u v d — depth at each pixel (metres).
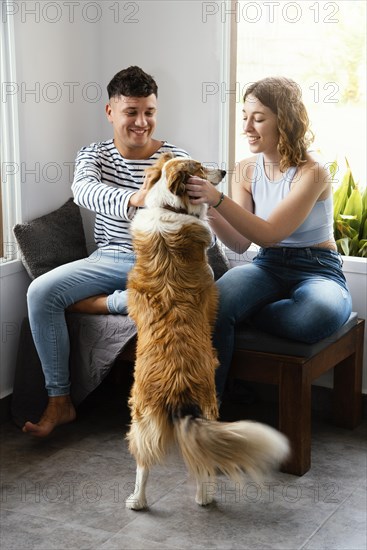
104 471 2.79
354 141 3.54
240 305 2.80
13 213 3.23
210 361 2.42
